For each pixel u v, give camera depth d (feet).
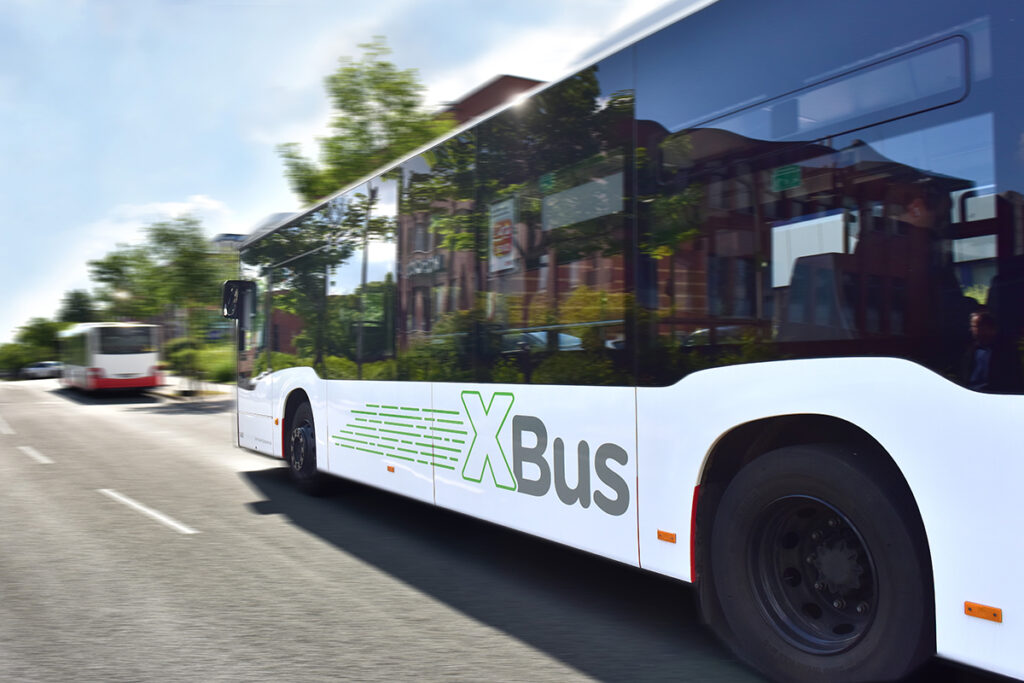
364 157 70.59
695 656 12.40
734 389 11.27
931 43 9.21
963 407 8.66
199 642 13.00
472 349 17.30
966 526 8.60
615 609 14.85
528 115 15.81
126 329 94.48
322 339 25.29
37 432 52.01
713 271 11.69
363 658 12.29
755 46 11.31
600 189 13.85
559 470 14.56
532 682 11.34
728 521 11.42
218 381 117.60
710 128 11.92
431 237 19.15
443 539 20.76
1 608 14.89
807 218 10.45
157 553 19.19
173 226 96.32
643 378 12.78
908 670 9.32
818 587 10.69
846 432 10.56
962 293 8.75
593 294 13.87
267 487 29.22
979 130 8.70
